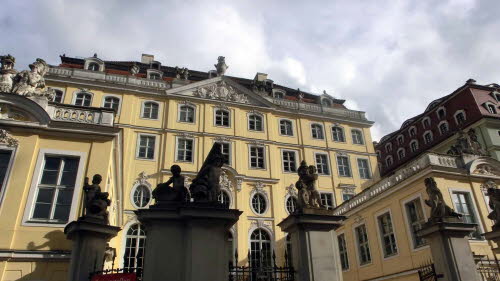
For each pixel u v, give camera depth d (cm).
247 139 3534
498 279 1783
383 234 2380
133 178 3052
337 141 3894
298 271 993
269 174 3444
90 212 1080
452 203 2016
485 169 2203
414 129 4559
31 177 1397
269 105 3766
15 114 1478
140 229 2880
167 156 3206
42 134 1476
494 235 1403
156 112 3406
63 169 1455
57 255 1266
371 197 2478
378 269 2356
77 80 3234
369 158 3916
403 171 2269
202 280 880
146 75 3738
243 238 3078
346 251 2738
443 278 1115
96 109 1593
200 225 933
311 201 1084
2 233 1283
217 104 3597
